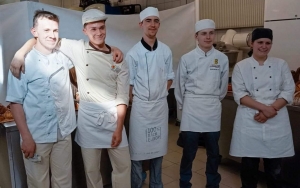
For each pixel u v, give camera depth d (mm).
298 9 2566
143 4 4832
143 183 2518
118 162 1850
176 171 2773
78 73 1743
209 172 2242
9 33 2314
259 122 1955
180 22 3350
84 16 1676
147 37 1987
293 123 2146
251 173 2072
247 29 3598
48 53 1611
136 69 2004
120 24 2969
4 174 1935
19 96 1561
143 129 2002
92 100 1738
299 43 2604
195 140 2189
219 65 2154
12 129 1756
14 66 1537
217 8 3750
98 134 1769
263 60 1990
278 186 2062
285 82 1954
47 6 2383
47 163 1672
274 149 1965
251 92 1992
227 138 2674
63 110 1656
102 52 1725
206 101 2135
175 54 3391
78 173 2068
